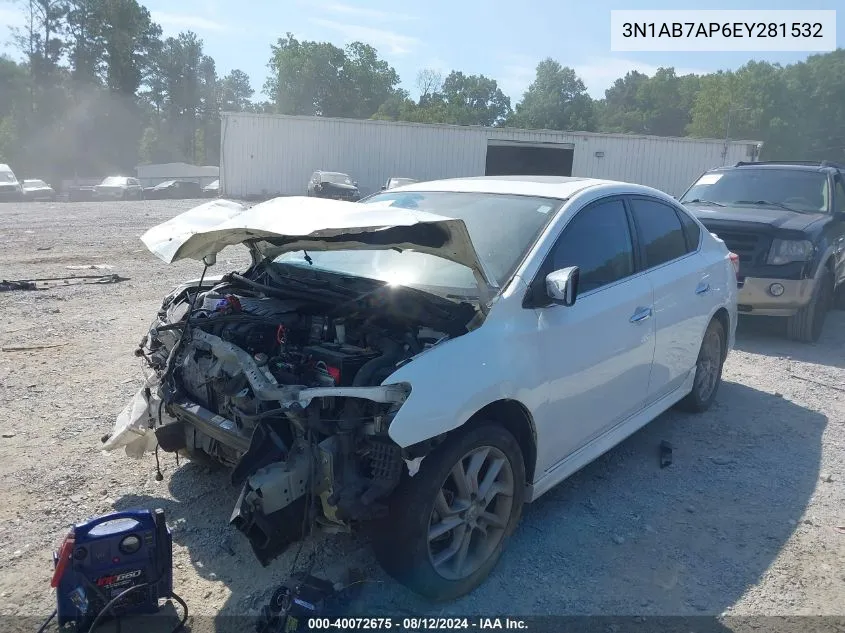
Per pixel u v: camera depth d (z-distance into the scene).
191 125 98.94
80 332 7.26
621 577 3.37
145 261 12.47
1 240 14.69
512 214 3.94
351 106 85.81
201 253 3.83
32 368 6.01
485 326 3.20
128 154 74.50
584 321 3.69
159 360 3.86
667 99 107.44
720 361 5.68
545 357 3.41
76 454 4.39
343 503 2.76
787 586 3.33
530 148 33.28
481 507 3.21
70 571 2.78
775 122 73.94
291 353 3.22
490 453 3.24
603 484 4.34
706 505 4.10
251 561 3.38
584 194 4.11
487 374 3.07
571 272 3.34
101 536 2.79
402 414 2.74
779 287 7.53
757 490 4.30
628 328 4.06
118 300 8.94
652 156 32.72
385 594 3.17
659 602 3.18
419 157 33.22
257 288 3.87
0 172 35.38
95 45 70.62
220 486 4.05
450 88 98.44
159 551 2.91
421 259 3.82
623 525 3.84
